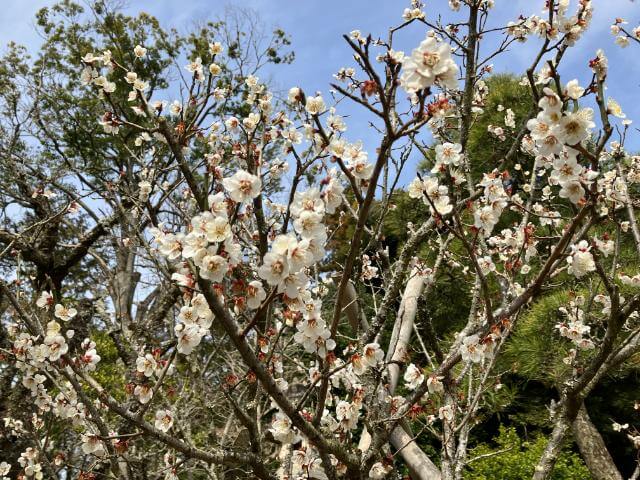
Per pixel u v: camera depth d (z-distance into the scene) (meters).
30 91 8.02
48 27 9.52
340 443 2.15
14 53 8.41
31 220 6.45
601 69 1.91
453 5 3.66
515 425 7.12
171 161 4.14
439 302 6.85
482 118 5.88
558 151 1.78
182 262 1.86
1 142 6.86
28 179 7.41
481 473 5.45
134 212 4.09
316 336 1.94
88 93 9.59
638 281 3.71
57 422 5.40
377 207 5.42
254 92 3.23
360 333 3.48
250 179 1.75
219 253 1.66
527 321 4.68
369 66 1.53
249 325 1.73
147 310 6.77
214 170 2.83
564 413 2.51
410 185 2.25
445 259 4.58
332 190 1.76
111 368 7.15
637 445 3.94
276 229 3.28
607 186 2.88
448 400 2.74
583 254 2.12
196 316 2.04
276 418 2.24
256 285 1.84
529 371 4.83
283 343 3.38
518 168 4.30
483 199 2.44
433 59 1.51
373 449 2.22
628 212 2.56
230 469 3.19
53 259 6.05
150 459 4.30
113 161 9.59
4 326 5.10
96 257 6.03
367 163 1.87
